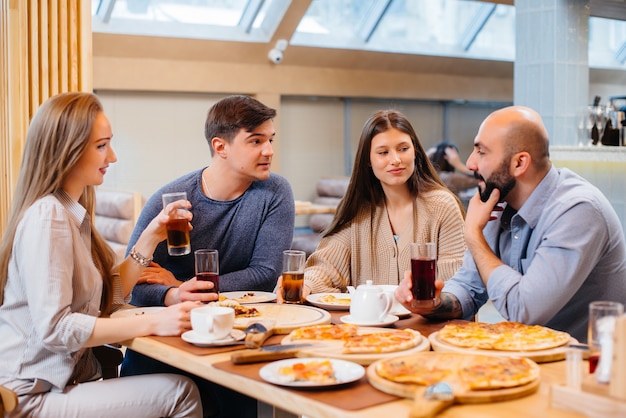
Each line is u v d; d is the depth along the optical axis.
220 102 2.90
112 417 2.31
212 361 1.93
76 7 4.17
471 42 10.78
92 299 2.42
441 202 2.85
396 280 2.87
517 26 6.05
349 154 10.56
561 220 2.20
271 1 8.88
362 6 9.73
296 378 1.71
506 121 2.27
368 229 2.92
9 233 2.33
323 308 2.54
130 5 8.27
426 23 10.32
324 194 8.47
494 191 2.31
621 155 5.23
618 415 1.45
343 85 10.10
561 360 1.87
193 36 8.59
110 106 8.55
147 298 2.66
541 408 1.54
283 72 9.54
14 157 4.24
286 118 9.88
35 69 4.11
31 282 2.22
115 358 2.69
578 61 5.91
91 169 2.38
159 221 2.51
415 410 1.47
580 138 5.91
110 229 5.88
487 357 1.78
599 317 1.59
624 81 12.98
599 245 2.19
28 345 2.29
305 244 7.58
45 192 2.32
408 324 2.32
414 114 11.16
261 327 2.09
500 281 2.22
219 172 2.93
